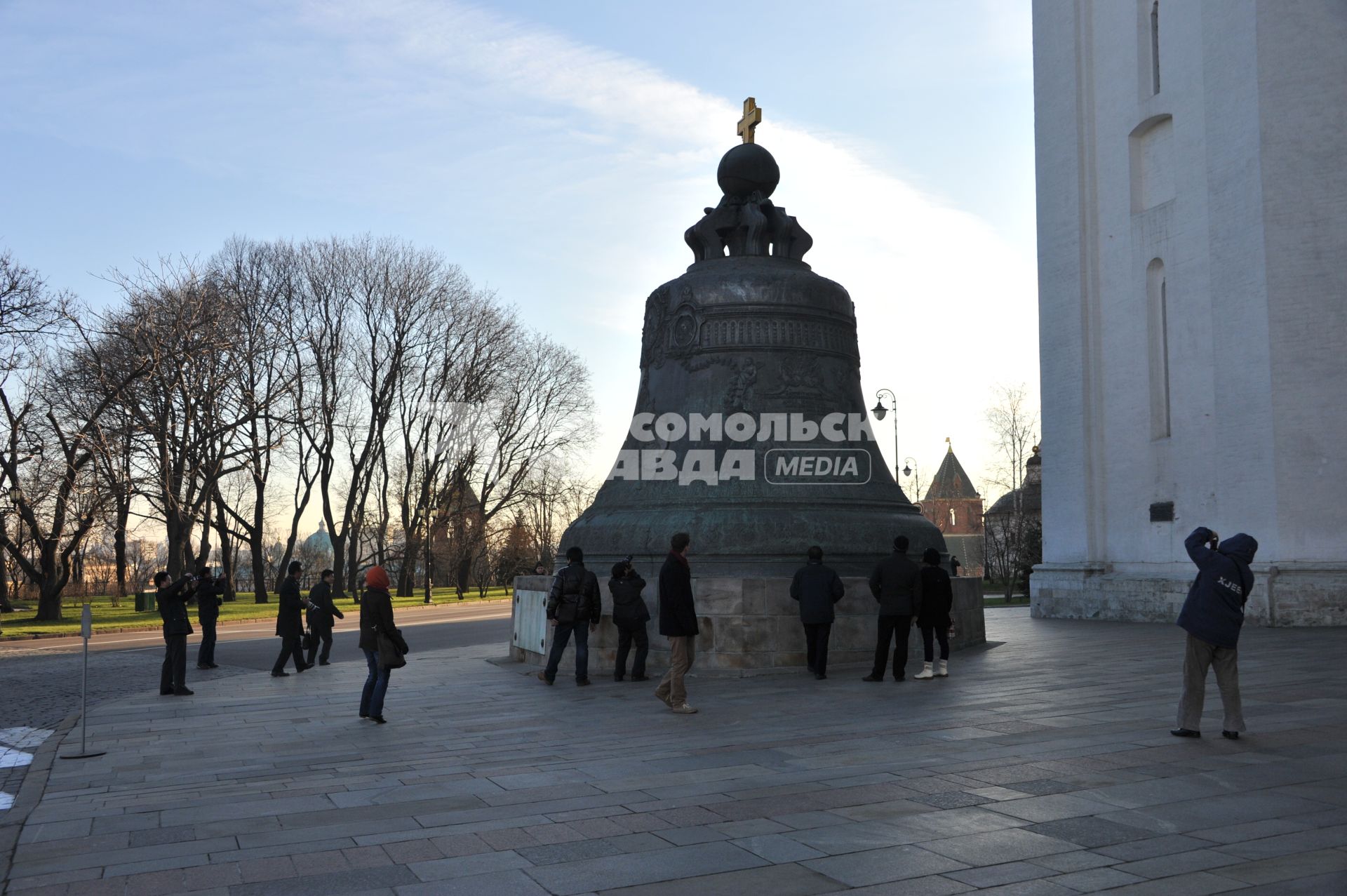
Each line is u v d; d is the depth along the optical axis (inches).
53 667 908.6
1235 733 374.6
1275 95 957.8
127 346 1834.4
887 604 569.3
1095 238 1182.3
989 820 268.8
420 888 226.1
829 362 699.4
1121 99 1154.0
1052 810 277.3
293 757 399.9
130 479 1797.5
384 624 491.5
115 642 1257.4
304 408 2156.7
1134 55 1138.0
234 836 275.1
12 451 1729.8
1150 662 636.1
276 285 2159.2
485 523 2625.5
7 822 299.7
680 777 333.4
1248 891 211.9
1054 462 1200.8
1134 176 1141.7
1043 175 1229.7
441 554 2810.0
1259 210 957.8
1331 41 948.6
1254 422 956.6
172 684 644.1
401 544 2955.2
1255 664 617.3
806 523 648.4
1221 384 990.4
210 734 471.8
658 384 712.4
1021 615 1269.7
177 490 1867.6
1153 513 1089.4
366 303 2268.7
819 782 319.6
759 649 612.4
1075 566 1152.8
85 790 348.2
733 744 391.9
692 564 643.5
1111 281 1160.8
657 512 671.1
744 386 678.5
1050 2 1233.4
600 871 234.7
